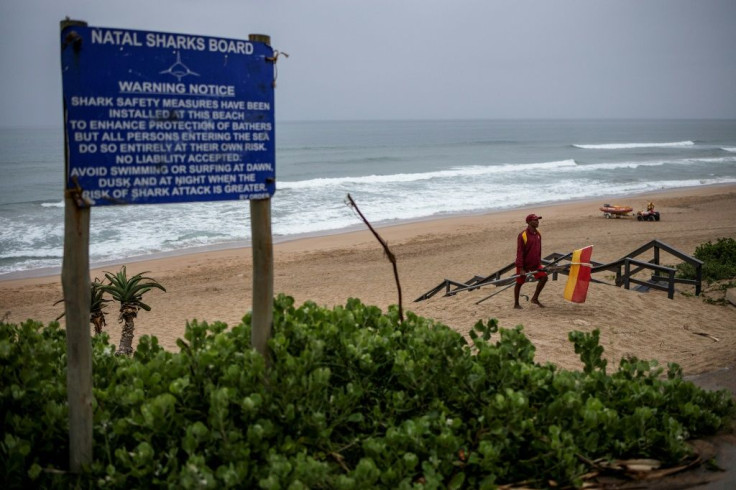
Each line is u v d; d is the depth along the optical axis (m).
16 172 60.38
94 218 30.75
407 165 68.19
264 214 4.00
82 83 3.38
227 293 17.91
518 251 10.12
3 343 3.98
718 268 12.29
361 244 25.39
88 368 3.45
